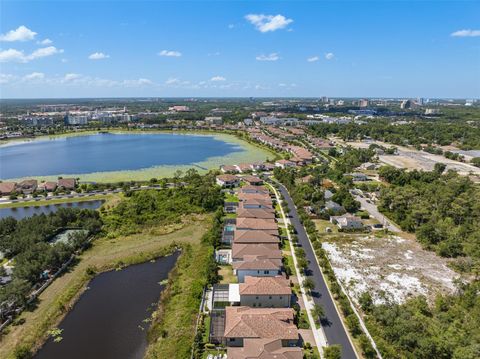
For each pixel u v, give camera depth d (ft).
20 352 191.11
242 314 205.87
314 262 301.63
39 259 271.90
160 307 238.48
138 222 384.27
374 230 379.35
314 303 241.55
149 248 326.85
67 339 209.67
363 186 535.60
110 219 386.52
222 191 511.40
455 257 317.22
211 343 200.23
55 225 355.36
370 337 205.98
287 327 198.08
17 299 228.84
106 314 233.76
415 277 281.95
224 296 243.19
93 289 263.29
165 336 208.23
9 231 341.00
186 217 404.57
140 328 220.43
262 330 194.29
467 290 248.32
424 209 380.58
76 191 504.02
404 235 366.84
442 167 621.72
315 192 470.39
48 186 510.99
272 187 541.34
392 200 436.76
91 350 200.75
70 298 248.11
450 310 228.84
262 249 290.56
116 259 304.91
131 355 197.57
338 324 219.41
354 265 299.99
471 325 210.18
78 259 303.89
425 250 331.77
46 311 231.71
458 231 347.77
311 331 212.23
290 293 229.25
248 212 382.63
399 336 197.98
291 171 609.42
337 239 353.51
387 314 215.51
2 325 214.07
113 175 615.16
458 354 178.91
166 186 531.50
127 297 253.44
